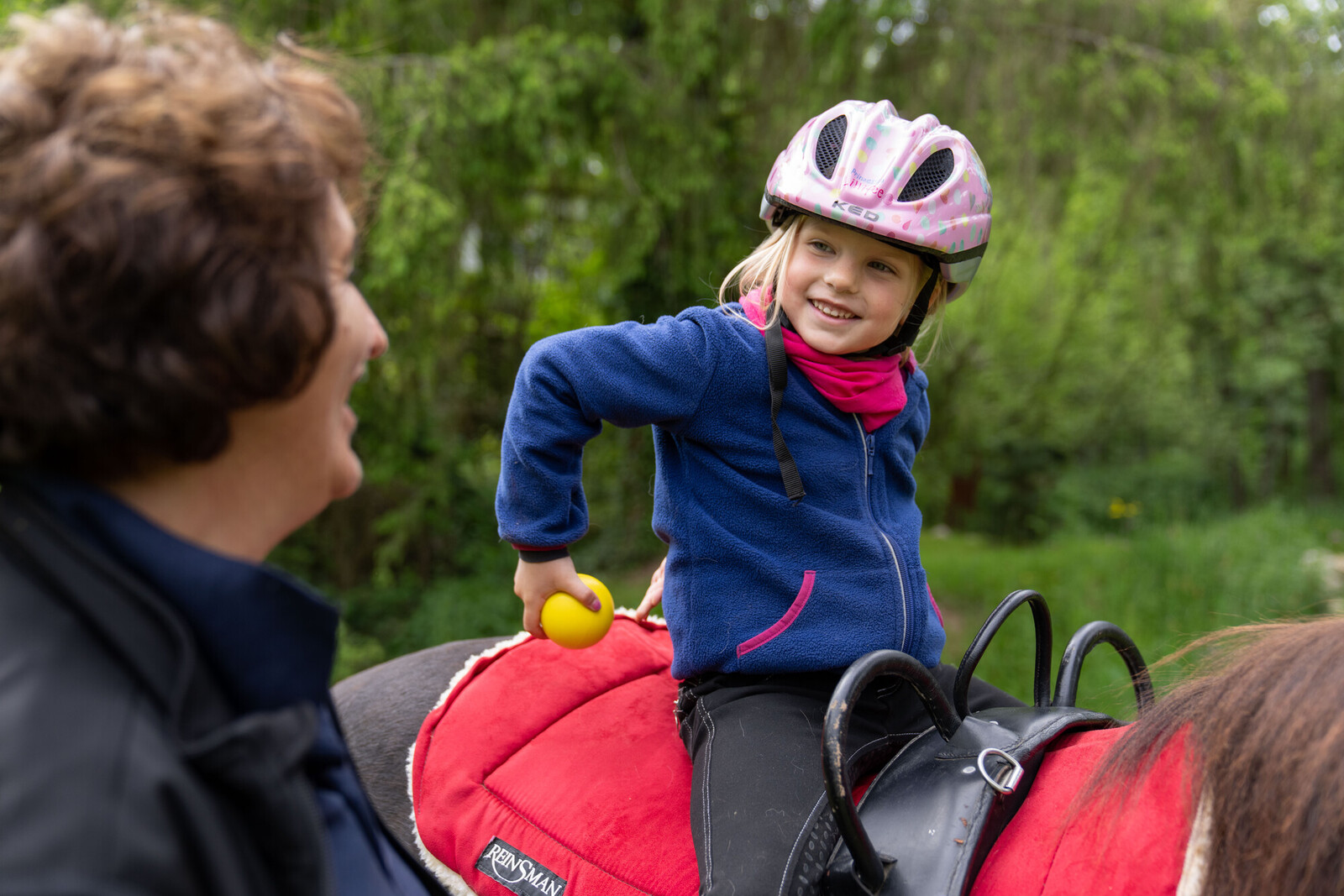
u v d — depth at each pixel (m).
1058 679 1.18
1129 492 11.19
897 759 1.04
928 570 6.70
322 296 0.52
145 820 0.43
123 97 0.49
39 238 0.46
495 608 5.28
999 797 0.95
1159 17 5.00
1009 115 4.79
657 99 4.44
